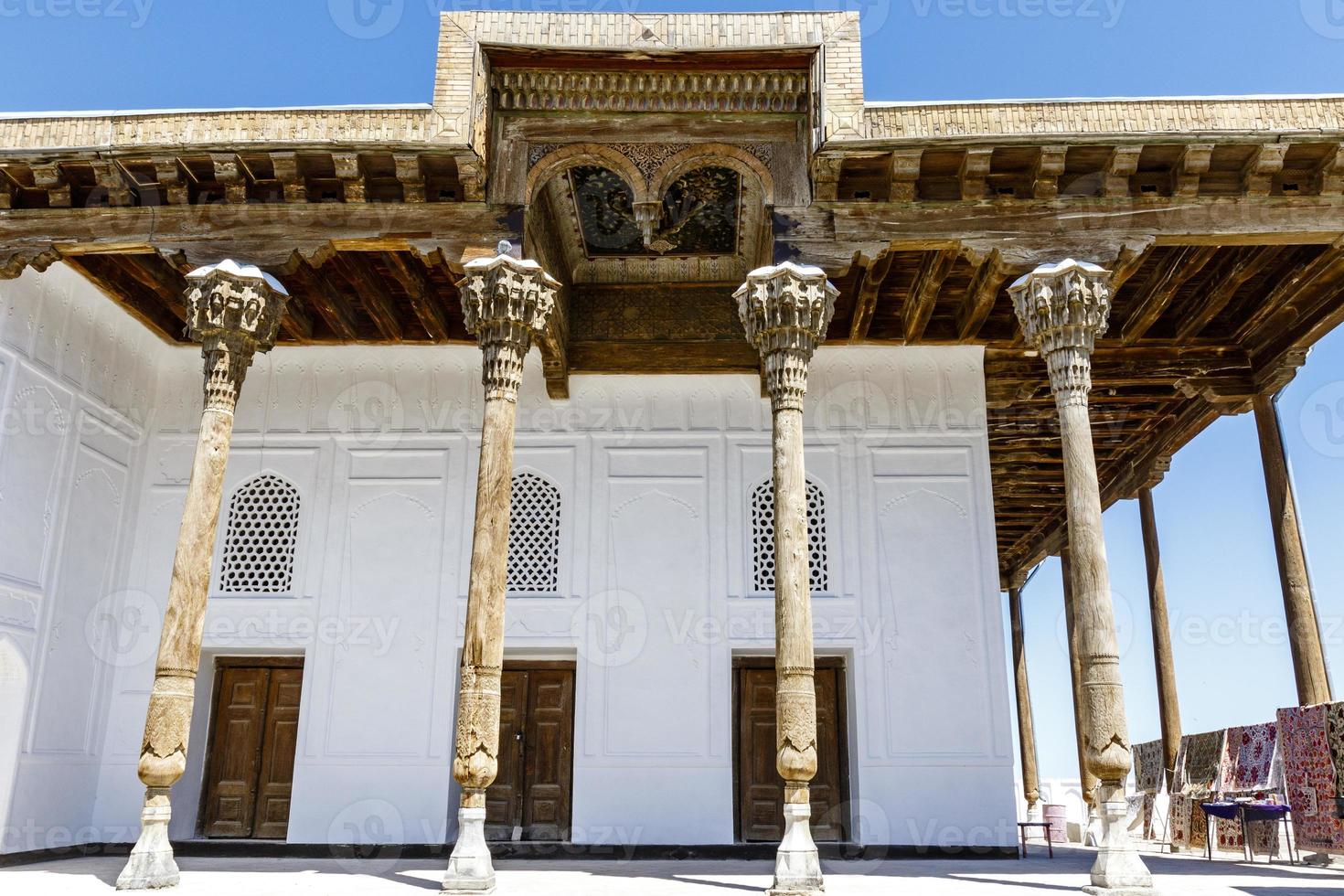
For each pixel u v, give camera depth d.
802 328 5.78
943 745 7.39
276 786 7.71
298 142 6.08
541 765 7.73
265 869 6.19
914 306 7.65
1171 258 7.07
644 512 7.95
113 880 5.66
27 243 6.33
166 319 8.09
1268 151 5.98
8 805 6.48
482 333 5.84
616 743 7.46
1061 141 5.99
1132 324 7.97
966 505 7.89
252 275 6.06
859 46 6.31
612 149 6.49
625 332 8.36
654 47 6.35
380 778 7.38
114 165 6.21
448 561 7.82
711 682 7.58
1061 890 5.22
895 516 7.86
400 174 6.18
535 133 6.51
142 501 7.97
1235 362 8.27
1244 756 8.16
